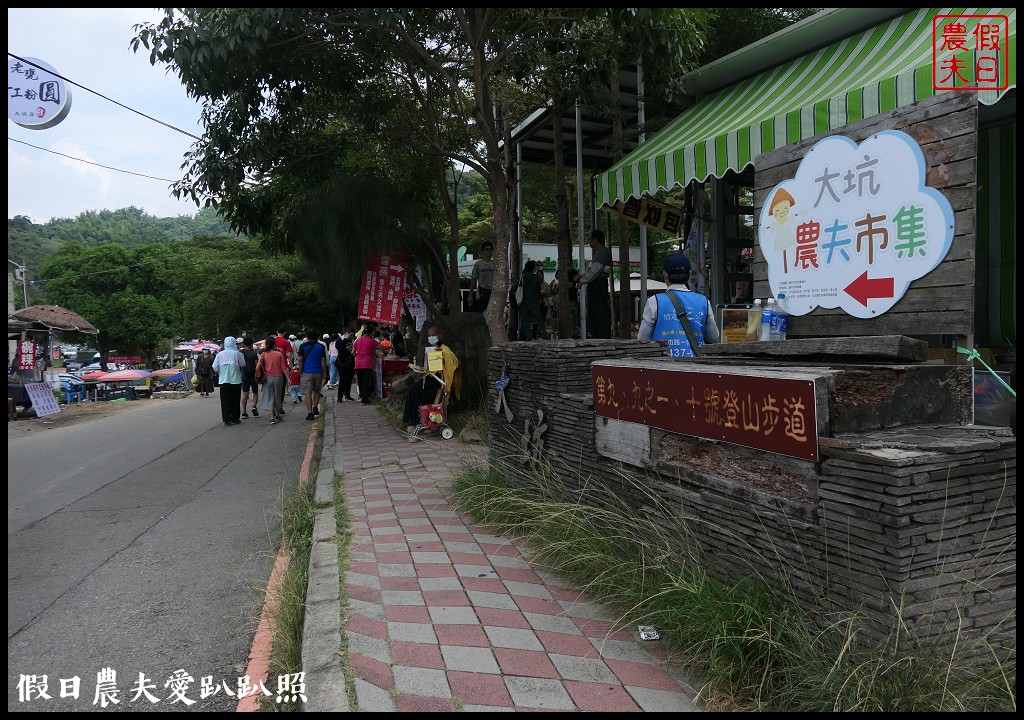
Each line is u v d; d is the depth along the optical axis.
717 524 2.89
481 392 9.72
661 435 3.34
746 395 2.70
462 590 3.47
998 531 2.20
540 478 4.45
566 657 2.75
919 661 2.05
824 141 3.42
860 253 3.23
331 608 3.20
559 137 9.76
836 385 2.42
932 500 2.12
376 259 11.26
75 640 3.38
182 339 54.03
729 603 2.60
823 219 3.44
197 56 6.45
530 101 10.57
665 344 4.60
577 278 10.12
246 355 13.82
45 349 18.30
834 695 2.09
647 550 3.23
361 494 5.70
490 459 5.53
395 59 9.27
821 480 2.36
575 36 8.12
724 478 2.89
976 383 3.74
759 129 5.72
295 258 28.62
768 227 3.82
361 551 4.13
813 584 2.40
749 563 2.70
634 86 9.70
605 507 3.81
